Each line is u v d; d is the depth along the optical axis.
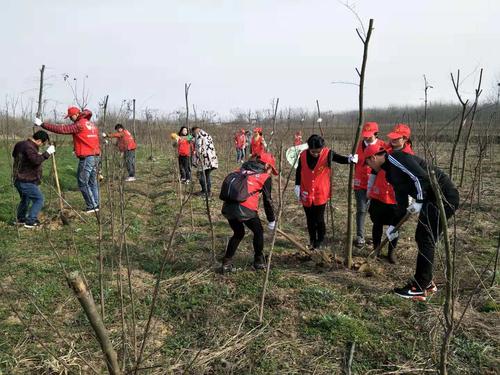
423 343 3.54
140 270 5.07
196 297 4.34
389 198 5.23
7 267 4.97
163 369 3.17
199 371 3.18
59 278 4.70
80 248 5.72
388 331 3.73
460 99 4.22
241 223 4.80
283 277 4.79
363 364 3.33
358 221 5.93
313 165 5.40
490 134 12.01
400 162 4.14
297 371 3.24
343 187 10.36
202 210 8.25
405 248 5.86
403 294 4.29
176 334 3.72
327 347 3.52
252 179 4.74
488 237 6.28
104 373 3.15
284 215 7.85
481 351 3.40
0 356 3.30
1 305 4.07
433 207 4.00
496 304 4.10
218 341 3.59
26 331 3.65
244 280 4.73
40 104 6.54
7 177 11.35
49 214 7.03
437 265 5.03
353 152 4.63
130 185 11.30
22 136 9.06
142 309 4.09
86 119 7.21
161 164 16.86
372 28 4.17
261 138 10.34
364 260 5.11
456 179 10.79
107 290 4.36
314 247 5.71
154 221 7.66
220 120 18.77
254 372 3.21
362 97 4.41
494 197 8.76
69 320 3.88
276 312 4.05
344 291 4.48
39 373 3.16
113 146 4.79
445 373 2.62
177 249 5.84
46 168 12.64
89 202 7.51
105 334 1.77
